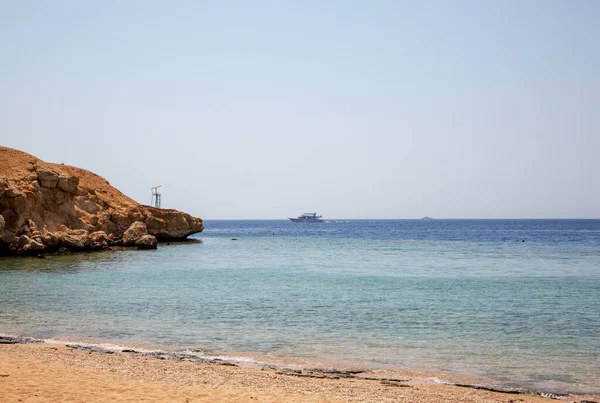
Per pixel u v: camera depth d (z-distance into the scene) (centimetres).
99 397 1206
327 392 1342
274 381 1444
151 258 6141
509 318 2509
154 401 1188
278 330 2220
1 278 4003
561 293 3341
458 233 16188
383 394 1347
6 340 1970
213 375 1485
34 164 7038
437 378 1566
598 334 2175
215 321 2402
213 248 8350
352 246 9062
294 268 5044
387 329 2252
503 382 1534
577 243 9794
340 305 2856
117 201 9081
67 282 3809
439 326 2316
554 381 1550
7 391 1230
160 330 2205
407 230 19888
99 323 2342
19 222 5984
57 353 1727
